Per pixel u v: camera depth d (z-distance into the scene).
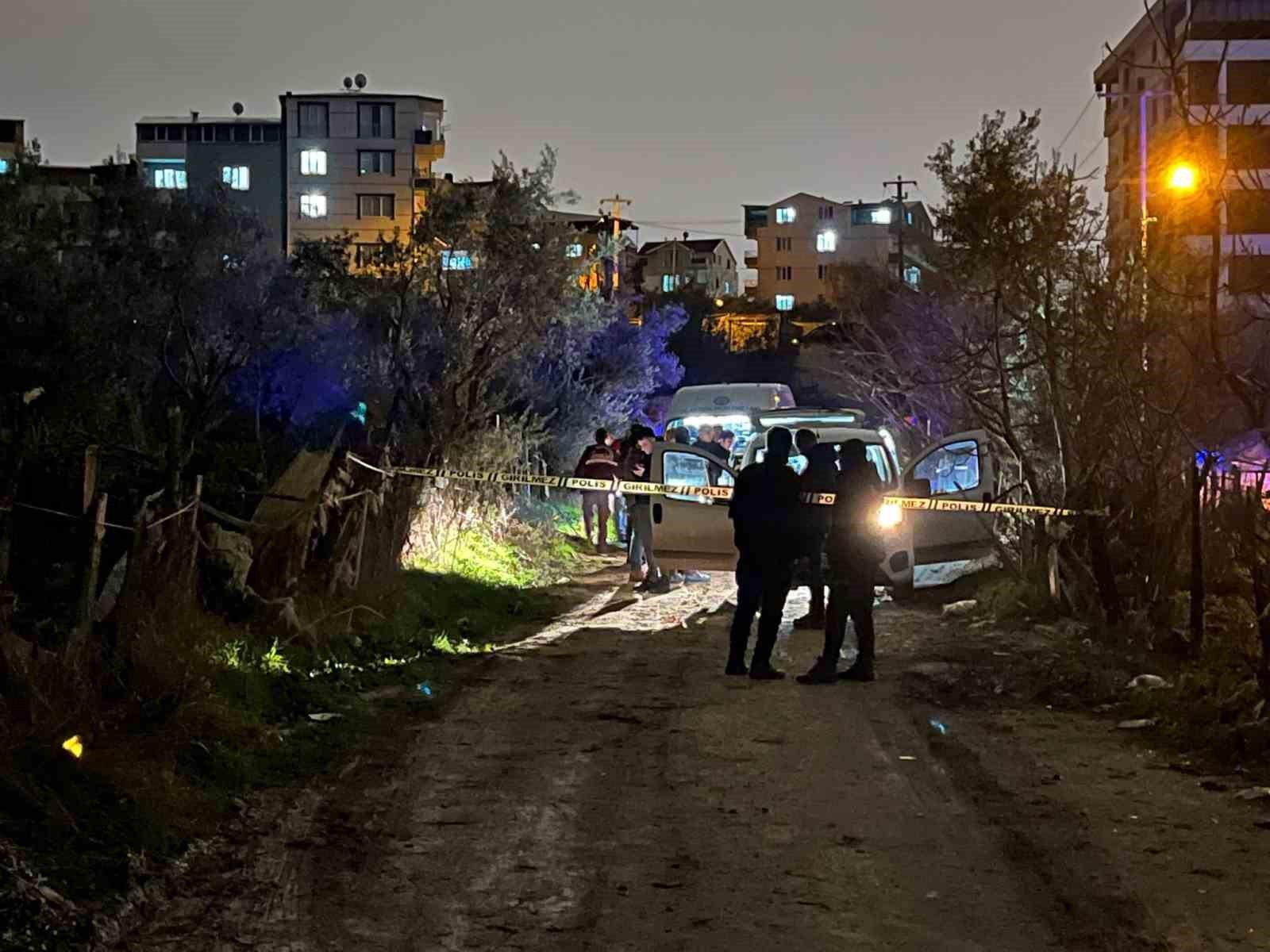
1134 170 16.92
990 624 12.73
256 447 14.62
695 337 55.75
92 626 7.93
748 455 16.06
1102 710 9.20
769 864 6.13
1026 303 13.50
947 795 7.20
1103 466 12.51
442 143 70.00
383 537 13.05
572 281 20.75
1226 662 9.59
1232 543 11.12
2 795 6.02
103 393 14.30
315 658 10.09
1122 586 11.88
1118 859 6.16
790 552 10.42
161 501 9.24
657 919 5.48
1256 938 5.25
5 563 7.43
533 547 18.20
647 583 16.50
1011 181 12.87
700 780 7.52
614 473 19.92
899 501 13.01
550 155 20.22
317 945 5.24
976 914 5.51
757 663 10.44
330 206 69.25
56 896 5.34
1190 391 10.92
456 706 9.43
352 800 7.12
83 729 6.88
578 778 7.56
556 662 11.23
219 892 5.79
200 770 7.25
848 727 8.80
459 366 17.44
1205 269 11.30
